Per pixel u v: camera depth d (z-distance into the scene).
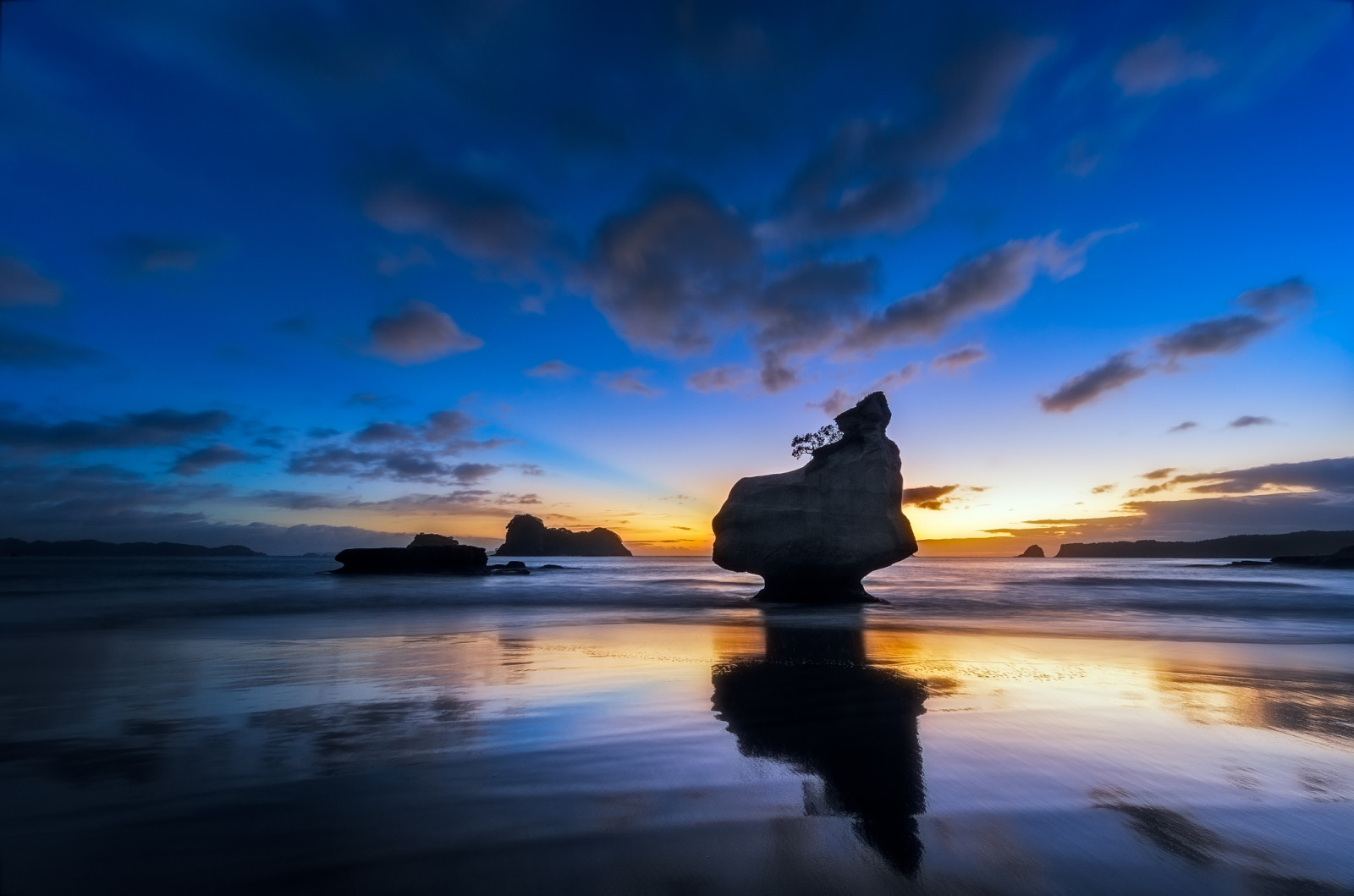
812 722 8.02
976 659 12.95
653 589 40.00
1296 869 4.27
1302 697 9.45
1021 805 5.36
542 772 6.14
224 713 8.31
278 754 6.66
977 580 60.38
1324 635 17.50
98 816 5.09
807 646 14.66
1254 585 46.41
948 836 4.75
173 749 6.81
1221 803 5.40
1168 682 10.60
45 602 27.06
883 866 4.29
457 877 4.14
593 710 8.57
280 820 5.02
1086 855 4.45
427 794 5.55
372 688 9.91
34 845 4.57
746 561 29.88
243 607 25.06
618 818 5.07
